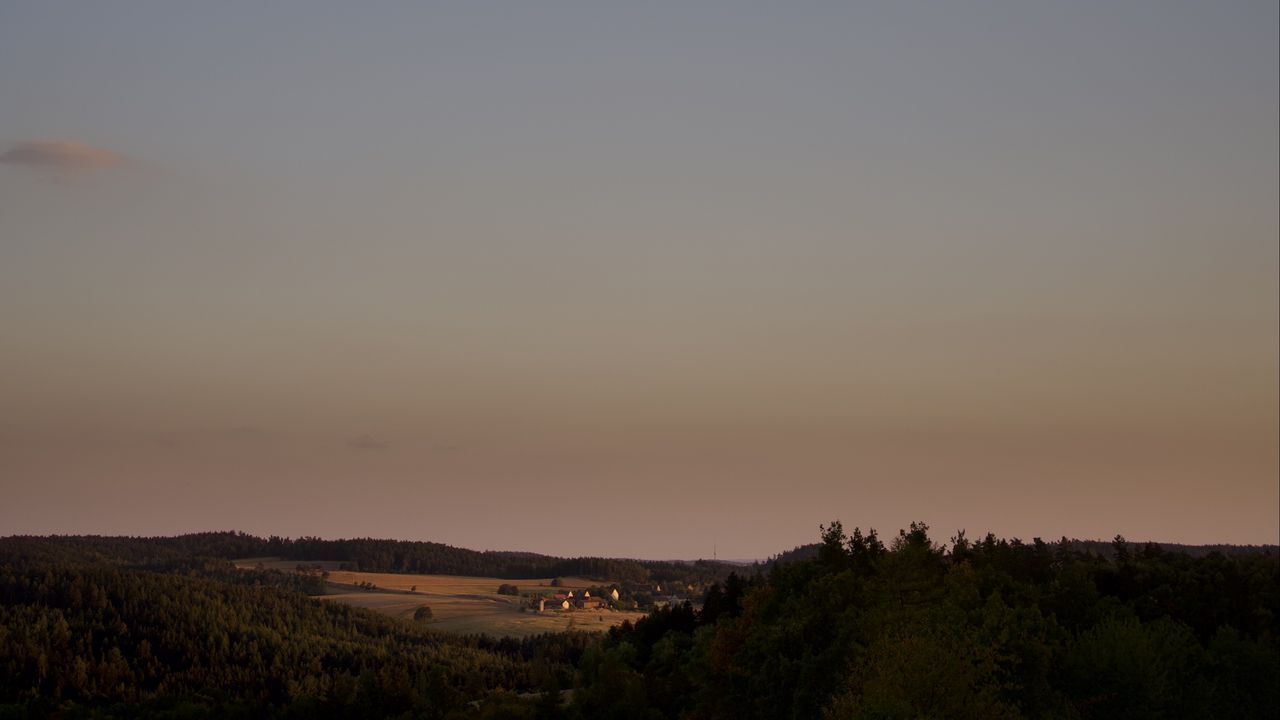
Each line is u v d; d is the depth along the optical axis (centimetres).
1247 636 9569
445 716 16788
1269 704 8869
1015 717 6400
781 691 7662
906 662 6294
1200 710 8269
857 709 6294
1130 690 7981
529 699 16475
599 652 16838
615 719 11881
